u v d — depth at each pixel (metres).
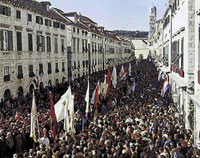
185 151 13.33
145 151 12.64
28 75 35.84
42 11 40.94
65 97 16.30
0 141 15.40
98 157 12.09
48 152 12.78
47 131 17.17
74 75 53.12
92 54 68.44
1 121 18.25
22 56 34.25
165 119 17.80
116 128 16.81
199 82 17.62
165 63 45.28
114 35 114.06
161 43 61.31
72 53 52.25
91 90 32.81
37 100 28.27
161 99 26.02
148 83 38.94
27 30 35.56
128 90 31.75
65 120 16.25
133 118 19.03
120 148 13.06
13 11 32.12
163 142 14.23
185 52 23.78
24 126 17.22
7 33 30.91
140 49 156.25
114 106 25.05
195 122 19.39
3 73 30.16
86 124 19.27
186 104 23.20
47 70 41.81
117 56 106.69
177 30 29.75
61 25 47.84
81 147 13.67
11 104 27.03
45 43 41.19
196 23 18.84
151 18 163.12
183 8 25.56
